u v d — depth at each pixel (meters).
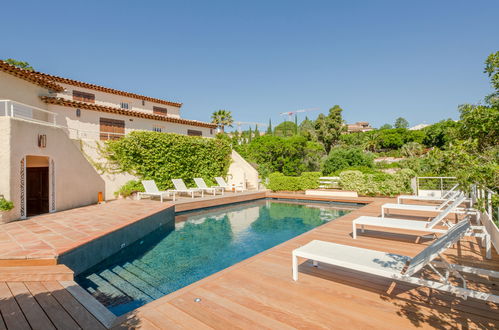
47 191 10.42
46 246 4.97
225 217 10.76
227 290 3.45
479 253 4.71
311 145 33.19
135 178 13.91
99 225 6.79
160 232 8.47
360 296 3.24
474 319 2.69
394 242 5.55
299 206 13.30
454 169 2.55
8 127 7.61
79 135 15.05
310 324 2.66
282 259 4.62
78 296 3.33
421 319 2.71
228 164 19.28
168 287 4.58
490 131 2.83
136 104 20.84
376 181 13.20
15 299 3.27
